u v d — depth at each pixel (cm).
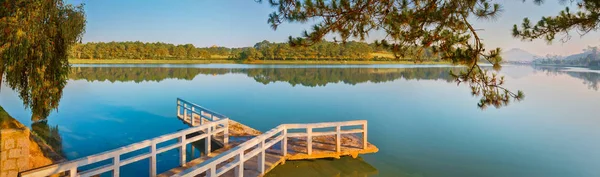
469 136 1191
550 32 548
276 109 1727
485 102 536
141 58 8319
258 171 711
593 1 475
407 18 459
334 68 6462
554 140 1145
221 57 10381
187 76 3897
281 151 814
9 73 938
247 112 1636
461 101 2098
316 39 473
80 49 7238
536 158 947
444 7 480
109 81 3131
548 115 1639
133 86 2733
